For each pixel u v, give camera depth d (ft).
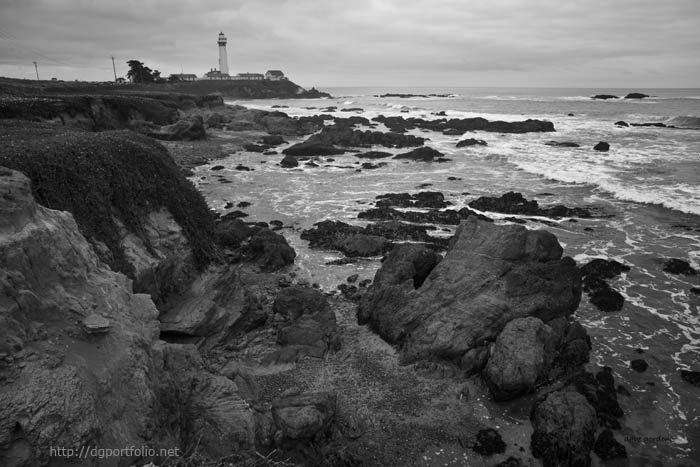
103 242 50.06
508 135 212.02
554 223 93.09
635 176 122.42
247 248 80.43
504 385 44.01
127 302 35.65
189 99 275.18
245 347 53.93
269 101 551.59
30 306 26.35
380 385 47.32
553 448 38.86
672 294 64.90
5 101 145.07
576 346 50.42
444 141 205.57
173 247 60.85
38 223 29.81
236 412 35.14
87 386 25.53
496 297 53.52
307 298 60.49
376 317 57.57
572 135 201.16
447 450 39.83
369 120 296.51
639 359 51.16
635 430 41.73
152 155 65.10
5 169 30.81
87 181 51.85
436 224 95.76
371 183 133.39
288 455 36.01
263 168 155.53
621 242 82.99
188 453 29.50
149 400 28.96
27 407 22.62
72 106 165.17
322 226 92.73
